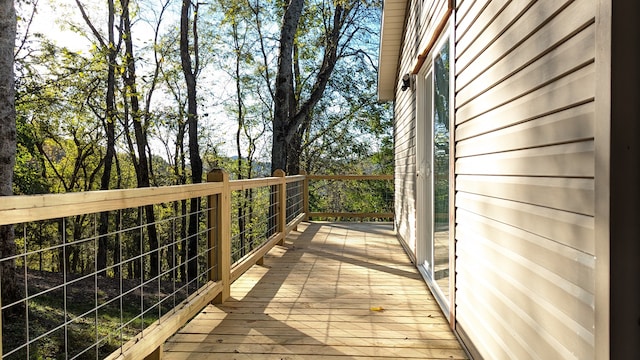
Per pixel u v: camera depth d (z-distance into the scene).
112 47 12.51
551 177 1.41
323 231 7.73
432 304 3.44
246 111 19.39
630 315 1.03
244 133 19.67
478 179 2.22
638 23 1.04
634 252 1.03
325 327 2.92
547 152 1.44
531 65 1.55
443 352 2.51
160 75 16.44
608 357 1.04
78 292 8.37
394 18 6.02
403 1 5.67
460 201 2.61
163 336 2.31
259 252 4.62
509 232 1.79
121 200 1.96
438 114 3.72
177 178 17.45
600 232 1.08
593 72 1.15
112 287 9.30
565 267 1.31
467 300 2.45
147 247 16.59
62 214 1.59
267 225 6.36
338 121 17.89
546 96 1.44
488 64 2.04
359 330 2.86
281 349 2.55
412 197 5.14
